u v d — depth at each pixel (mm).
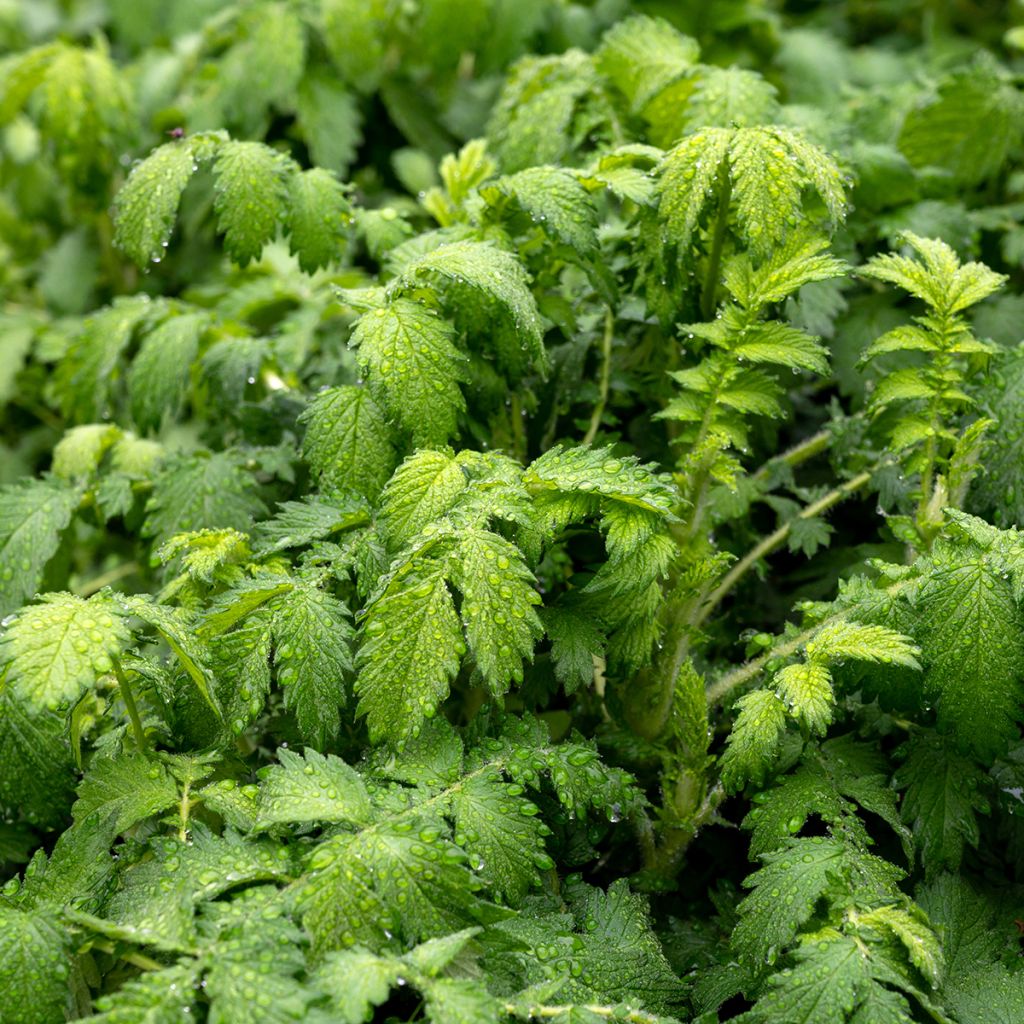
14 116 1242
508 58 1241
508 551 936
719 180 997
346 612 954
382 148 1306
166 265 1338
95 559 1173
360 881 906
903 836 959
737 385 987
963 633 947
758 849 956
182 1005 880
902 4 1521
